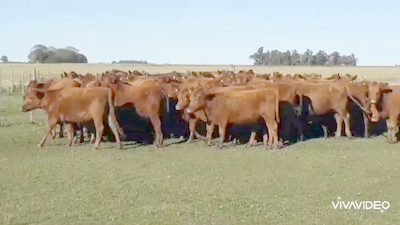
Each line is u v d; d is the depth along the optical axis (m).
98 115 14.39
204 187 10.15
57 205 8.98
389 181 10.62
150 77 19.61
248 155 13.53
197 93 14.66
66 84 16.50
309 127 18.67
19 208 8.80
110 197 9.46
